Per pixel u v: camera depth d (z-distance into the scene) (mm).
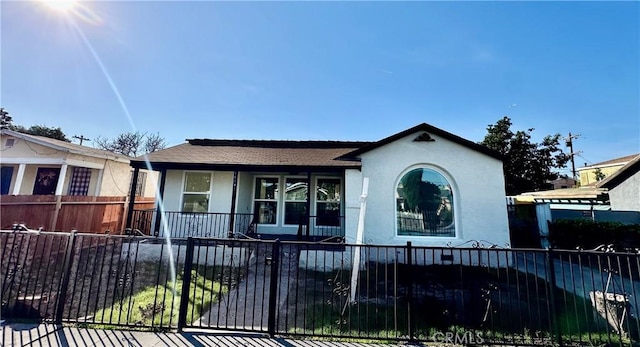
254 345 3307
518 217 12312
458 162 7949
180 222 9508
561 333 3584
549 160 24406
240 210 9820
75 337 3355
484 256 7414
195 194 9820
